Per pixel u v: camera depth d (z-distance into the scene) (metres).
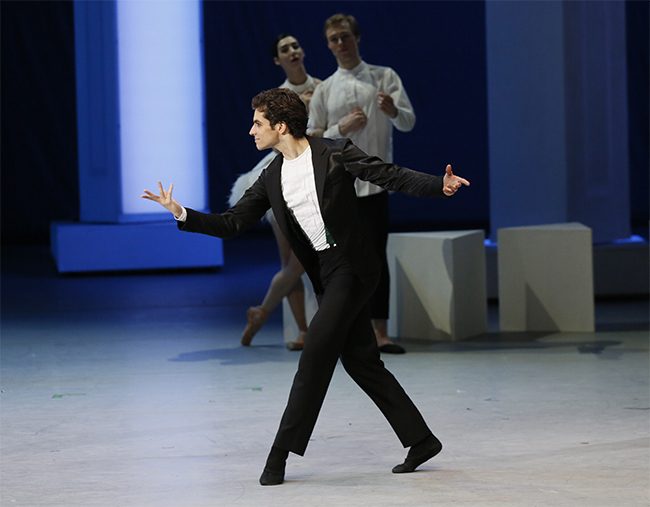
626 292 25.92
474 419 13.18
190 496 9.83
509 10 28.33
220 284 30.58
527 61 28.08
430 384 15.61
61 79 45.75
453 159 49.47
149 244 33.53
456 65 48.91
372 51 48.59
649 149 49.03
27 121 45.78
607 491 9.74
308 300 19.30
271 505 9.48
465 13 48.62
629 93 48.94
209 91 47.56
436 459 11.19
